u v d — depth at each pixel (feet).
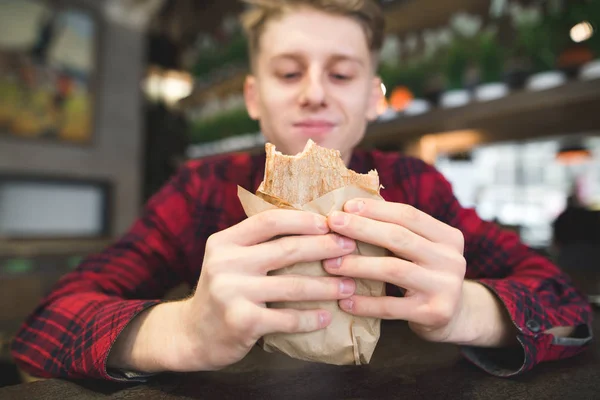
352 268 1.45
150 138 16.11
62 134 14.03
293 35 2.55
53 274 9.46
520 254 2.81
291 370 1.91
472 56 5.56
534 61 5.14
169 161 14.71
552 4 5.19
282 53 2.58
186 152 10.98
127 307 1.93
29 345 2.10
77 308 2.16
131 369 1.81
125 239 2.99
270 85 2.68
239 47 8.60
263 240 1.48
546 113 4.90
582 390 1.66
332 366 1.96
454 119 5.28
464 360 2.05
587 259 5.64
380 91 3.14
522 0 5.62
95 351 1.77
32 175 13.30
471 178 8.52
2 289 8.29
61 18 13.75
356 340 1.52
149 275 2.95
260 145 7.85
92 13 14.49
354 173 1.60
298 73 2.63
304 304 1.50
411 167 3.26
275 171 1.54
